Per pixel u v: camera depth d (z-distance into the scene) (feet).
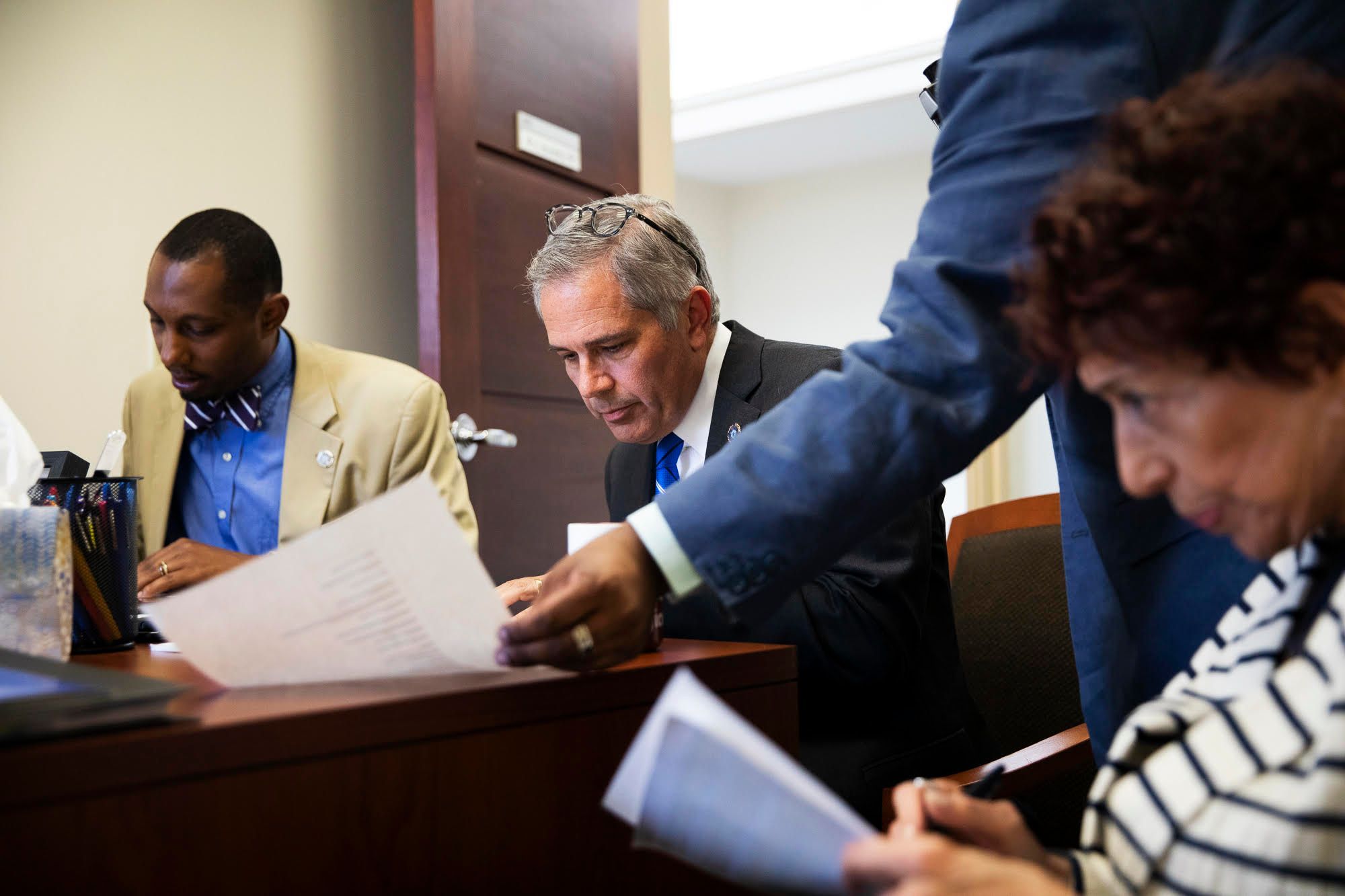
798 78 19.56
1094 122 2.88
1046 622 5.61
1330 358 1.81
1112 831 2.24
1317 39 2.92
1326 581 2.29
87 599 3.53
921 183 23.17
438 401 6.89
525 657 2.56
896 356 2.93
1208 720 2.15
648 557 2.82
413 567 2.48
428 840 2.45
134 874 2.01
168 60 9.00
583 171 10.32
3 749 1.91
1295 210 1.80
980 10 3.14
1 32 8.19
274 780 2.21
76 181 8.51
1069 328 2.02
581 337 5.06
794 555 2.78
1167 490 2.08
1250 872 1.92
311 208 9.77
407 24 10.66
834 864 1.83
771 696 3.25
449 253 8.81
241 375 6.48
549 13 10.03
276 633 2.54
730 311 25.25
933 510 4.95
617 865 2.84
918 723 4.65
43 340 8.32
